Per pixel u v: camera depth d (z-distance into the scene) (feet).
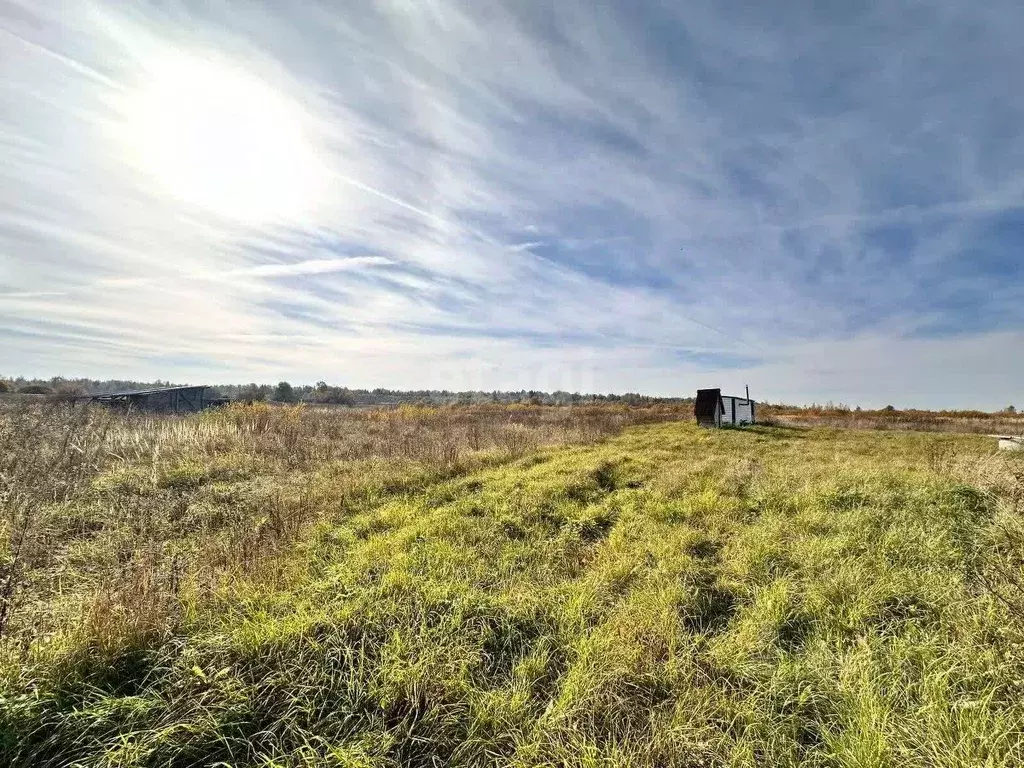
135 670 9.75
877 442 50.96
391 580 13.96
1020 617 10.18
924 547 15.69
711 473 28.86
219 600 12.46
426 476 27.94
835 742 8.38
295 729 8.68
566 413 91.56
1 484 21.38
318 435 45.50
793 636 11.88
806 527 18.44
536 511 21.49
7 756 7.39
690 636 11.85
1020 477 19.22
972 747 7.72
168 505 21.75
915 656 10.39
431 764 8.41
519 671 10.49
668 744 8.55
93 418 36.96
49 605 12.00
